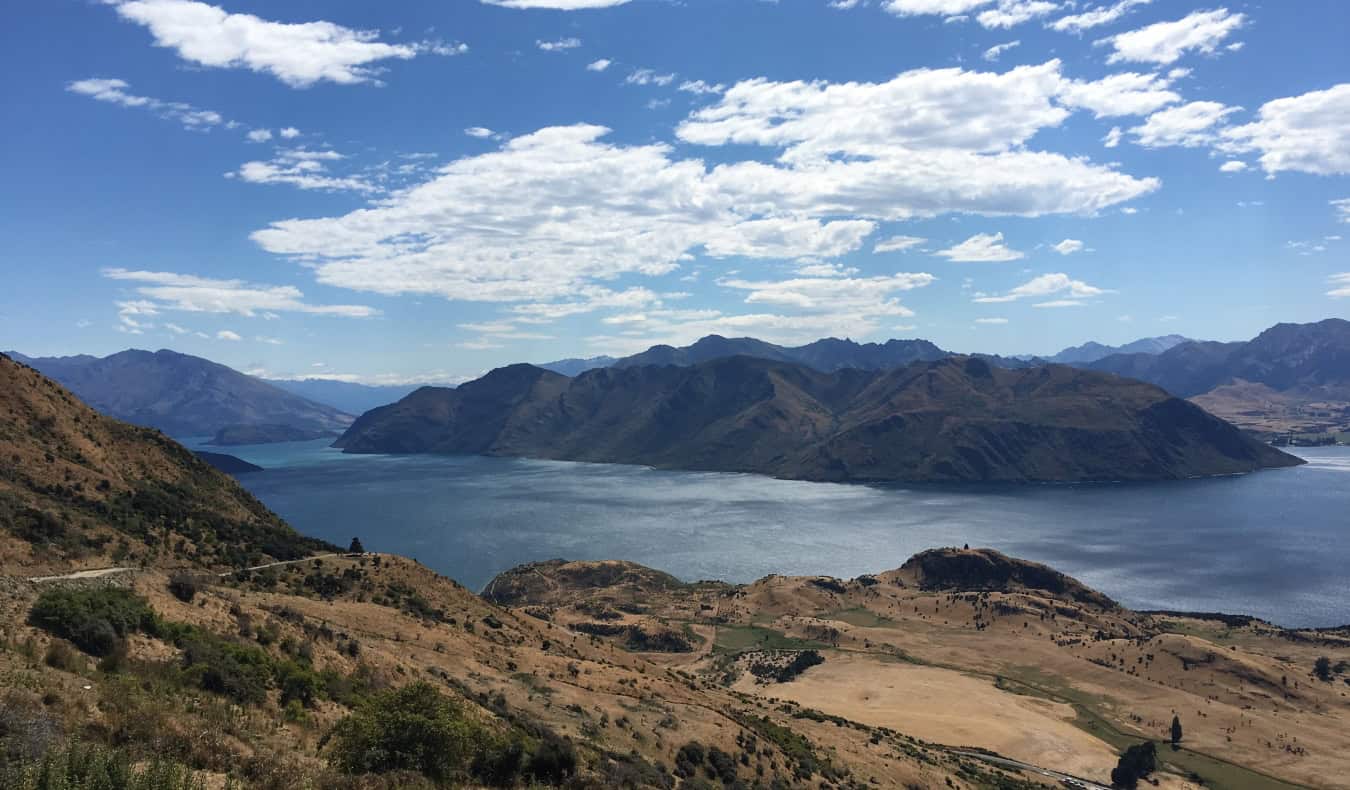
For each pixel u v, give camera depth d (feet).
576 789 133.39
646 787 157.07
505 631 311.27
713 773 195.83
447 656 232.12
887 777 273.54
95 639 109.91
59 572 206.18
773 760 226.38
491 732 142.61
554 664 266.16
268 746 95.50
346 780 89.86
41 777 63.10
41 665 94.73
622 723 210.18
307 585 286.25
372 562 338.95
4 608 108.47
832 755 275.18
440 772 106.32
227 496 415.85
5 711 71.15
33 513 240.94
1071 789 393.91
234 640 144.87
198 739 85.10
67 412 378.53
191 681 110.01
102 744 76.59
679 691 289.12
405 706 111.45
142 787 67.31
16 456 304.71
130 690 93.40
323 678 141.59
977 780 337.31
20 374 374.63
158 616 130.11
